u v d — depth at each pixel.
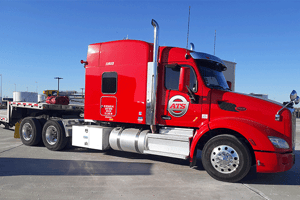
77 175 5.09
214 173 5.02
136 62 6.24
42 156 6.84
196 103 5.51
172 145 5.72
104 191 4.21
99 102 6.82
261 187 4.68
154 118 5.91
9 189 4.21
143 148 6.09
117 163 6.23
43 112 8.66
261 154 4.65
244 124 4.81
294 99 5.02
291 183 4.98
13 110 9.33
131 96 6.27
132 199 3.89
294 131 5.09
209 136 5.61
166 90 5.89
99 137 6.70
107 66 6.71
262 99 5.10
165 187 4.51
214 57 5.88
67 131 7.43
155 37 5.90
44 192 4.11
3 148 7.95
